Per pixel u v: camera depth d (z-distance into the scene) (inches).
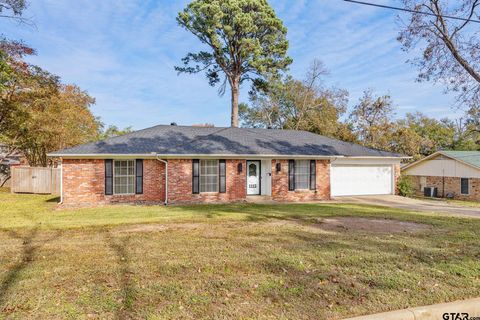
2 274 206.4
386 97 1330.0
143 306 162.4
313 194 776.9
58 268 218.7
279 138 874.8
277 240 306.2
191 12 1175.6
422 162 1159.0
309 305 166.9
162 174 686.5
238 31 1189.7
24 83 834.8
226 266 225.3
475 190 971.9
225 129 895.1
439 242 301.6
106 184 658.2
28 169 864.3
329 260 240.8
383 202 735.7
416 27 668.1
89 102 1176.8
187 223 402.3
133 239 308.5
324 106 1539.1
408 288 190.2
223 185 711.1
